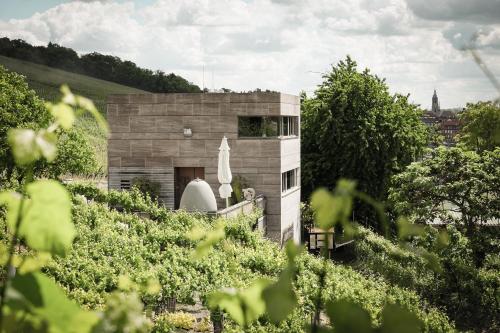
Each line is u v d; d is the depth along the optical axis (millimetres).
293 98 41156
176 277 17812
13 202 879
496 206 32781
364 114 46375
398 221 1041
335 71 49906
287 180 40500
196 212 28984
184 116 37594
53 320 858
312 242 41469
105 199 29172
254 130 37562
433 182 33812
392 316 824
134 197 29094
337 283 19453
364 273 29578
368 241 33156
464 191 33562
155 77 136125
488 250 32031
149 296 14961
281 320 960
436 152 35344
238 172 37469
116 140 37938
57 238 883
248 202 33406
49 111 916
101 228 23203
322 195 875
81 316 870
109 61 133125
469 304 26641
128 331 892
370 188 45844
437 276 26922
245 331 1143
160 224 26500
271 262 21016
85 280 16922
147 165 37812
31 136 828
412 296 21766
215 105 37406
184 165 37656
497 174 33125
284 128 40000
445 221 34000
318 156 47125
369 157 45656
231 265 1590
